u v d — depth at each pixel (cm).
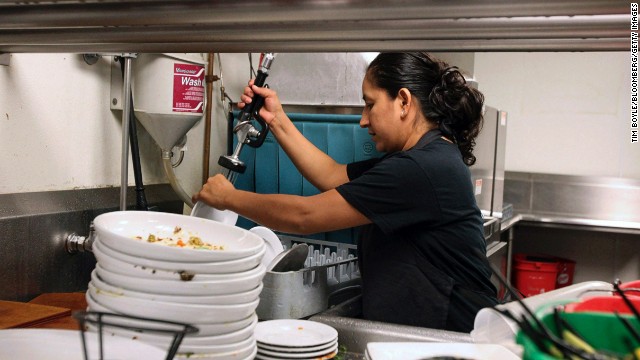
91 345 76
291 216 154
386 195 151
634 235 407
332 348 116
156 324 81
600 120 403
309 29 103
